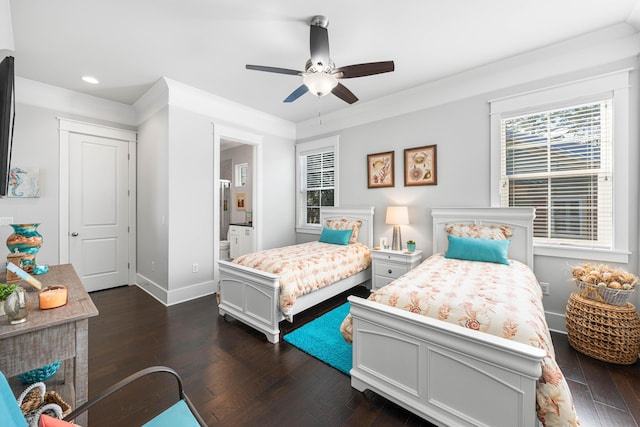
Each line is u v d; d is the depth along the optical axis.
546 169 2.74
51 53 2.62
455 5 2.03
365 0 1.97
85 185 3.72
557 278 2.65
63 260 3.50
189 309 3.19
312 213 4.91
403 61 2.81
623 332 2.02
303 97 3.75
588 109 2.54
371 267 3.83
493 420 1.27
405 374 1.56
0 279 1.70
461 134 3.24
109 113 3.87
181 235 3.45
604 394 1.74
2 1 1.80
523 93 2.80
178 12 2.07
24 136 3.21
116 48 2.55
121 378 1.91
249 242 5.05
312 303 2.79
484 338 1.28
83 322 1.21
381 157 3.92
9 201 3.14
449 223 3.26
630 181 2.34
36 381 1.43
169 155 3.33
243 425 1.51
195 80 3.21
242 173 6.53
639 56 2.29
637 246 2.31
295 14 2.11
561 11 2.10
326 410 1.62
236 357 2.18
